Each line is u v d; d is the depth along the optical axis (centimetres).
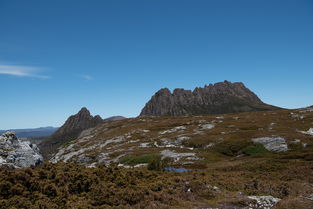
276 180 3058
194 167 5072
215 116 13275
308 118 9075
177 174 3378
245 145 6391
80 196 1895
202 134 8319
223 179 3052
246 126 8794
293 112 11125
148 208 1750
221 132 8262
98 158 7481
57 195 1767
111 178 2389
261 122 9412
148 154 6544
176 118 14400
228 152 6272
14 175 1767
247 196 2253
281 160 4550
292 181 2906
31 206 1472
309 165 3719
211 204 1966
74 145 11612
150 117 16500
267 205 1989
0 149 3528
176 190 2253
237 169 4303
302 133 7019
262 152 5903
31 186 1764
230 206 1948
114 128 14238
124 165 6056
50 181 1938
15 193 1619
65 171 2284
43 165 2411
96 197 1845
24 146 4016
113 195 1920
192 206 1889
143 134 10262
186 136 8238
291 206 1853
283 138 6391
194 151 6594
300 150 5609
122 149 8019
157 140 8431
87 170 2488
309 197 2195
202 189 2369
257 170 3962
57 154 11394
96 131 15038
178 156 6138
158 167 4116
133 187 2205
